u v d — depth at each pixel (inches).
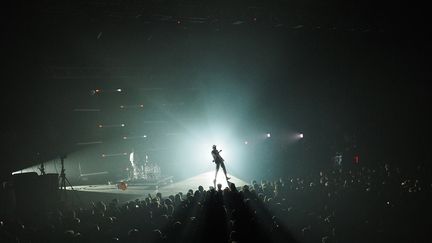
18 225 484.4
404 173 733.9
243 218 438.6
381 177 713.0
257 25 929.5
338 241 390.9
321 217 454.6
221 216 462.6
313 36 1051.3
